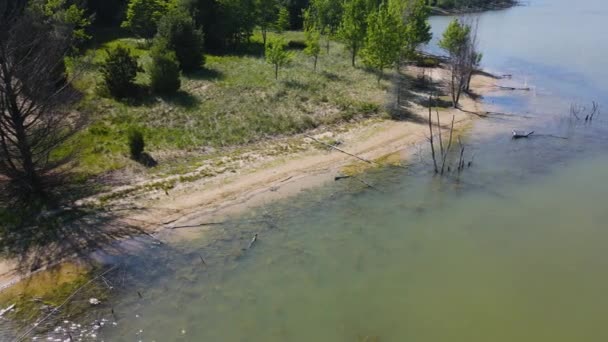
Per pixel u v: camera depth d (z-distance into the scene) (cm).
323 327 1755
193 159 2877
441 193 2689
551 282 2033
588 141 3453
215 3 5259
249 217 2398
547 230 2380
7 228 2127
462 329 1772
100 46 4631
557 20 9538
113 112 3172
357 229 2338
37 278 1898
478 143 3381
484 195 2684
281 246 2192
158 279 1945
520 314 1856
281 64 4366
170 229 2261
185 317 1769
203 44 4944
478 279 2033
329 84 4309
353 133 3422
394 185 2762
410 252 2181
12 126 2112
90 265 1994
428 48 6669
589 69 5512
